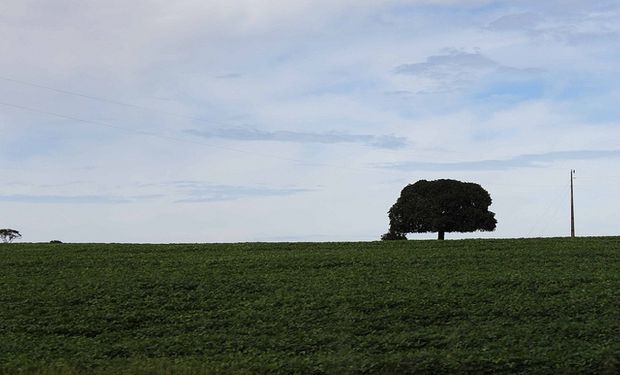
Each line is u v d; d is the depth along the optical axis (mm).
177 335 27797
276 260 43000
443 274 37875
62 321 29703
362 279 36812
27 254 46344
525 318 28812
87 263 42531
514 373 21469
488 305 30656
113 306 31953
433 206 90500
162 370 21422
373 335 26875
